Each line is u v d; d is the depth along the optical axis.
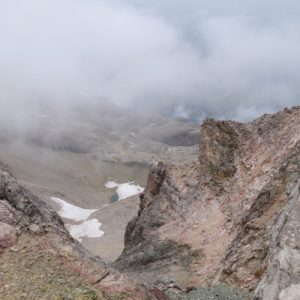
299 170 31.30
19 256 16.27
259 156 48.88
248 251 29.06
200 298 24.61
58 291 15.24
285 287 17.16
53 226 18.05
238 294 25.28
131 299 16.20
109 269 17.19
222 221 45.09
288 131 47.16
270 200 32.00
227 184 50.25
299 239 18.34
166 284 27.88
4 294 14.64
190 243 44.50
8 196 18.19
